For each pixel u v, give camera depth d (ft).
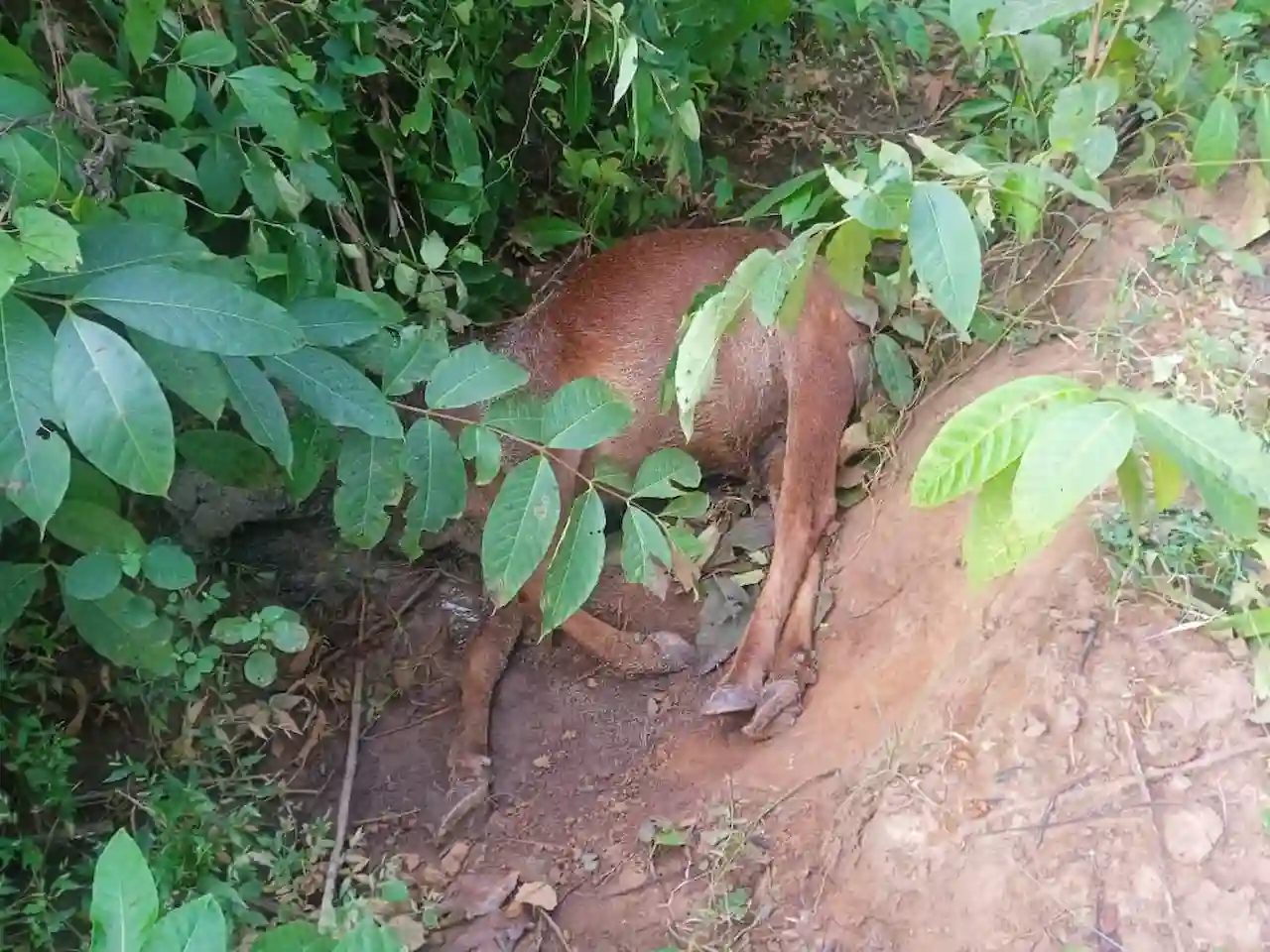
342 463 6.86
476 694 9.91
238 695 9.48
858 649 9.07
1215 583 7.15
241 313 5.42
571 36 12.23
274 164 8.87
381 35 10.79
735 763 8.97
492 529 6.50
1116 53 9.57
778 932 7.43
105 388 4.92
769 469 11.10
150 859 7.46
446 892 8.48
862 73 15.11
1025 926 6.38
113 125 7.32
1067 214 10.11
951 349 10.47
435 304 10.89
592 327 10.72
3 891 6.94
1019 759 6.97
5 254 4.66
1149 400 4.83
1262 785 6.30
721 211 13.47
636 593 10.85
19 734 7.61
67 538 6.31
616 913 8.10
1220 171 8.91
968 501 8.86
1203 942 5.92
